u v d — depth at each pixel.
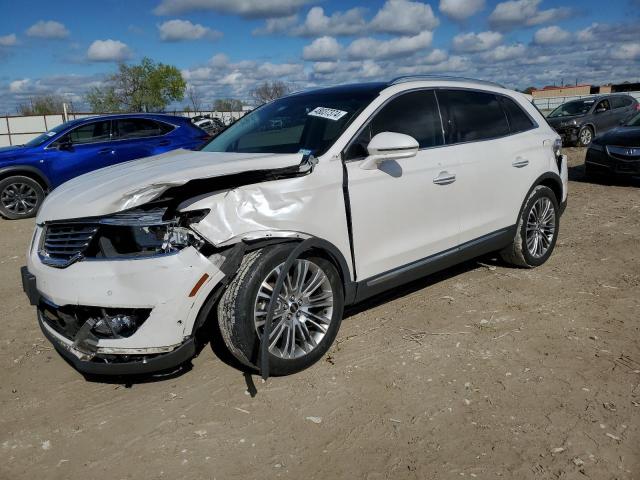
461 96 4.66
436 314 4.38
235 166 3.22
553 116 17.55
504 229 4.91
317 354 3.58
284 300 3.39
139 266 2.95
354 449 2.79
